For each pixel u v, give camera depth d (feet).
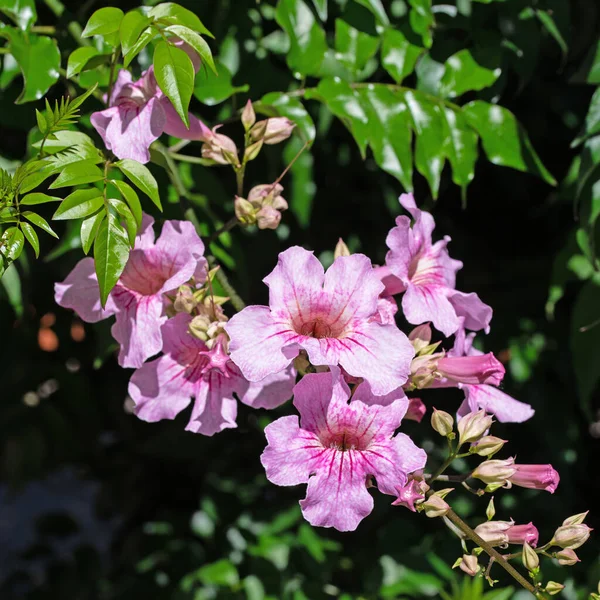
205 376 2.64
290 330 2.52
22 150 3.38
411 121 3.01
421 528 3.95
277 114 2.99
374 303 2.53
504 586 3.60
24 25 2.92
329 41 3.18
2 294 3.27
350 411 2.51
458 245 4.09
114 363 4.64
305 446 2.50
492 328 3.92
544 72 3.66
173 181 2.88
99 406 4.76
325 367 2.55
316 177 3.67
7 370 4.21
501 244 4.19
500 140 3.04
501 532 2.58
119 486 5.16
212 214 3.09
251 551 3.67
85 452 4.97
